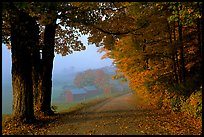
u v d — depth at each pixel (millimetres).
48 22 15406
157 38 23406
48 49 20922
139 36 23609
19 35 16234
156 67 25953
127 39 24562
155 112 22031
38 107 21266
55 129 14570
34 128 15070
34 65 21531
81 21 16844
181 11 13273
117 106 30672
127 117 18703
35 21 16453
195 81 21172
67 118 19141
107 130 13719
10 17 13672
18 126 15539
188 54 24250
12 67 16891
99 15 19656
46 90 21453
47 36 21109
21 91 16594
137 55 24891
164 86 24938
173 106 21453
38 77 21641
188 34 23328
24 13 14836
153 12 18562
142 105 31000
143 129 13766
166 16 20188
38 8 12188
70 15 16016
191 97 17516
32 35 16484
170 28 22172
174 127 14266
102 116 19625
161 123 15695
